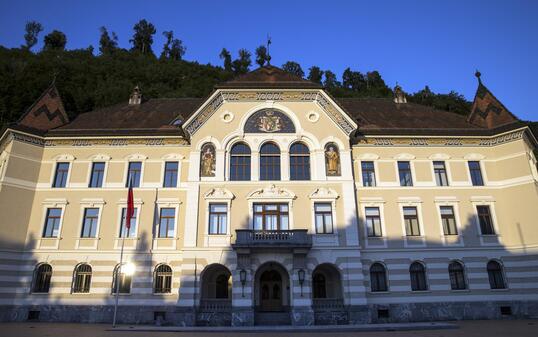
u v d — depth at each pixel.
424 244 30.42
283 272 29.31
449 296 29.25
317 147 31.09
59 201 30.86
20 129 31.34
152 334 20.59
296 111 32.19
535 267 29.25
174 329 22.59
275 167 30.86
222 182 29.84
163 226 30.39
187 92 85.94
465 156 33.22
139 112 38.25
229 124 31.59
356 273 27.69
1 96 64.31
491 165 33.09
